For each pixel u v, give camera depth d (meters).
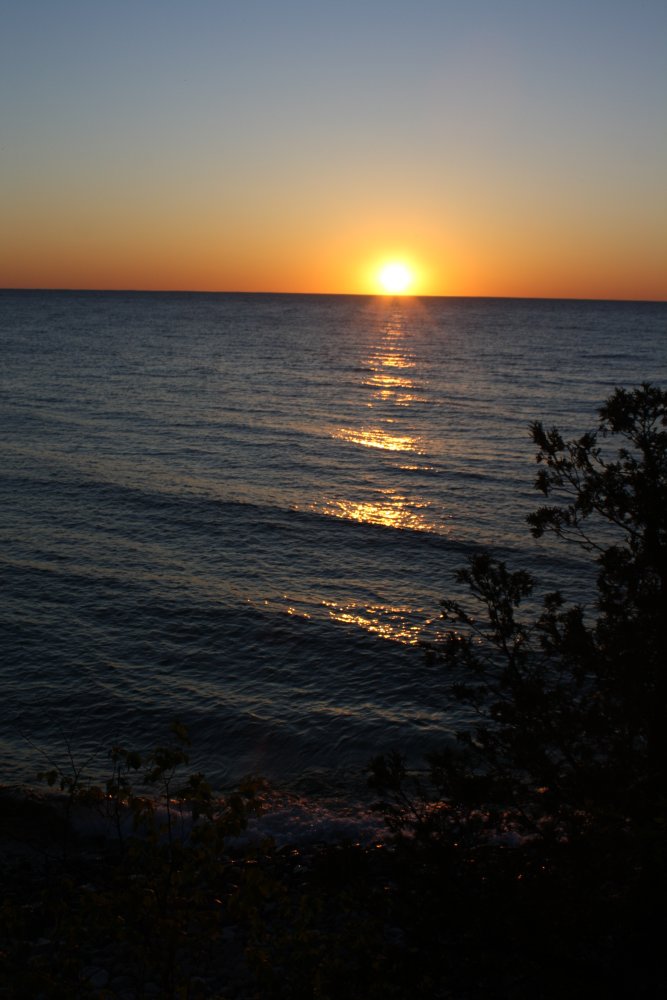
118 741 12.66
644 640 6.53
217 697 14.03
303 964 5.00
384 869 8.20
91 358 80.88
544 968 5.39
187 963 6.73
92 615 17.53
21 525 24.22
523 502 27.69
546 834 6.08
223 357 85.25
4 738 12.65
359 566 21.08
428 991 5.25
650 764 6.18
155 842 4.75
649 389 6.90
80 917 4.65
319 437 40.53
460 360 84.69
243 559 21.52
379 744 12.53
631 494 6.95
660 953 5.40
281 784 11.41
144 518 25.30
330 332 134.00
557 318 198.75
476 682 14.40
